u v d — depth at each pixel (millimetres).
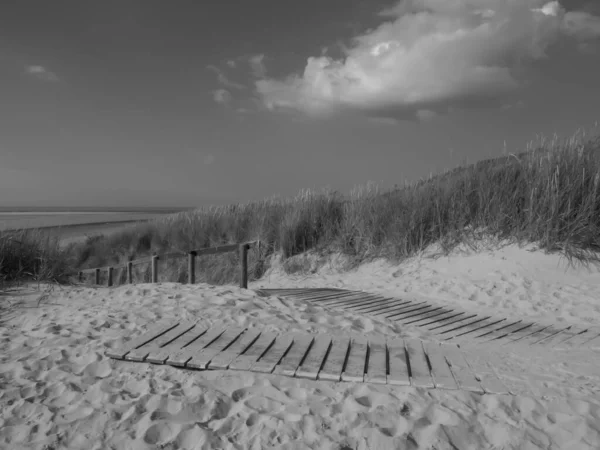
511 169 9750
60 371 4398
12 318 5949
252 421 3609
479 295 7707
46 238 8945
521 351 5289
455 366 4621
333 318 6039
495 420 3574
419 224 10070
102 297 6875
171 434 3443
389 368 4543
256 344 5051
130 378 4309
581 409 3680
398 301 7664
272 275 11344
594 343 5605
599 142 9336
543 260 8367
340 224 11586
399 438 3312
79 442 3328
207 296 6773
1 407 3750
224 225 13602
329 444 3268
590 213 8375
